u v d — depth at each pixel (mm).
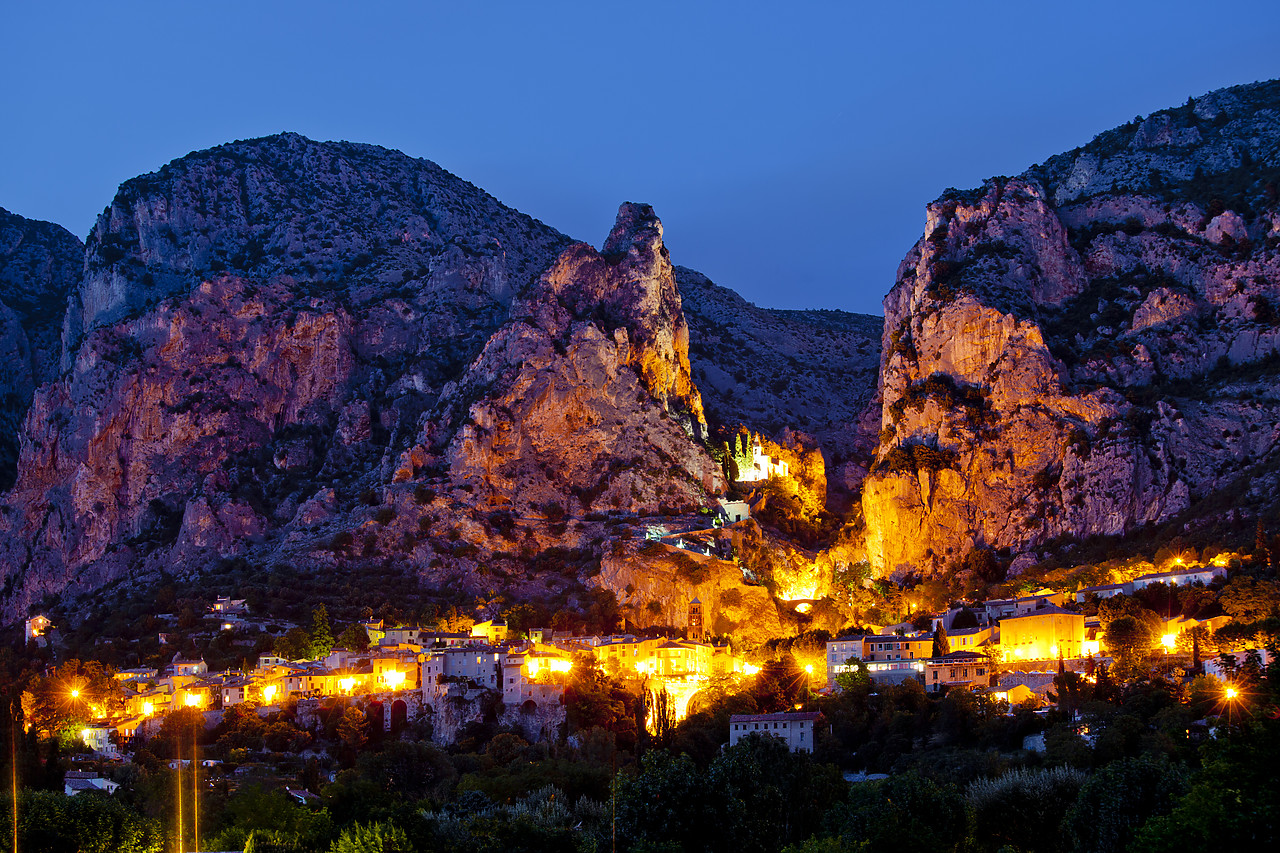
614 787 134750
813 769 151250
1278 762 92312
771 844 132000
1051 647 199125
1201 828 93625
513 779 164375
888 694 190500
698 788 131625
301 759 193125
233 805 149375
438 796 164125
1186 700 161750
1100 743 149875
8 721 174250
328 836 141500
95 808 139000
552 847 133625
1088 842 124125
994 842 135125
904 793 131750
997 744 168125
